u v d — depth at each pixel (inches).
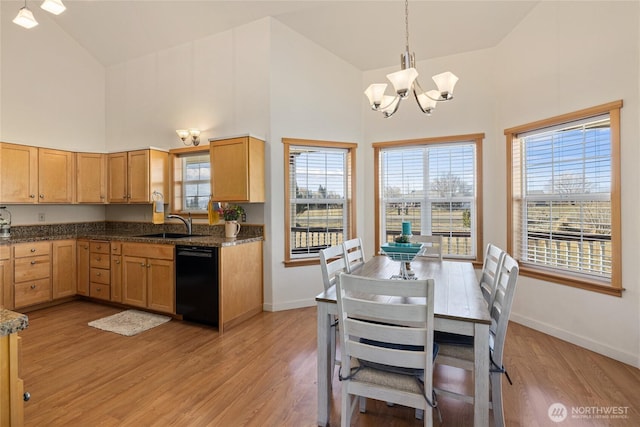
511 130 131.8
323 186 157.1
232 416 72.5
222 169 138.5
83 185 167.2
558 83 114.1
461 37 139.7
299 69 149.4
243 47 149.3
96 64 184.1
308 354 102.7
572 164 114.1
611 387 83.5
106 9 155.0
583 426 69.1
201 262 123.9
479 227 143.6
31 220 160.9
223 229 155.9
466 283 80.1
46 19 164.4
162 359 99.0
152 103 173.3
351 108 160.1
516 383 85.4
